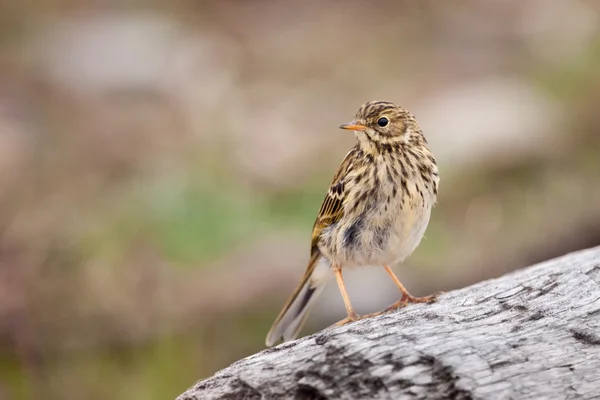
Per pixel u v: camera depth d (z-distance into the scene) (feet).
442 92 58.34
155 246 45.50
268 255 43.83
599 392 18.37
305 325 38.22
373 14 72.90
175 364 38.22
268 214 47.73
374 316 23.93
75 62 64.75
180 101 59.72
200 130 55.93
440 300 23.73
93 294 41.96
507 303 22.06
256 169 51.21
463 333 19.97
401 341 19.38
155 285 42.11
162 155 53.62
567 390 18.39
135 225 46.85
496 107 54.29
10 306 41.22
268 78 62.64
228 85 61.62
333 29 70.18
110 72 63.00
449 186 48.47
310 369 19.04
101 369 38.17
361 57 64.95
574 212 45.32
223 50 66.80
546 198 47.32
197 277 43.04
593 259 24.66
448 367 18.58
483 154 49.85
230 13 73.92
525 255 43.39
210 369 38.22
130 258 44.52
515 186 48.67
